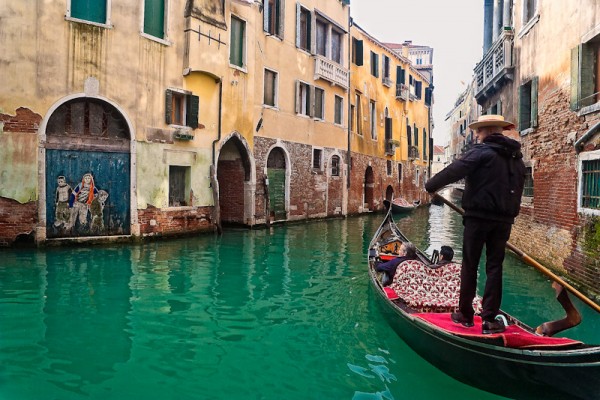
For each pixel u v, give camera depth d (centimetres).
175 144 1280
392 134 2753
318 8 1892
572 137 827
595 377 334
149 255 1023
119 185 1163
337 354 518
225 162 1575
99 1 1116
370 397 423
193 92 1329
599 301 691
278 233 1466
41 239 1037
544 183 960
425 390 438
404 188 3008
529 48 1084
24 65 1016
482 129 421
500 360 378
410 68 3058
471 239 414
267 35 1599
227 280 828
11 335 549
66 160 1084
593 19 771
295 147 1777
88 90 1093
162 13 1244
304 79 1819
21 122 1016
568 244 830
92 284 773
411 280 589
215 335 568
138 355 505
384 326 607
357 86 2283
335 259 1039
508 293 774
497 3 1412
